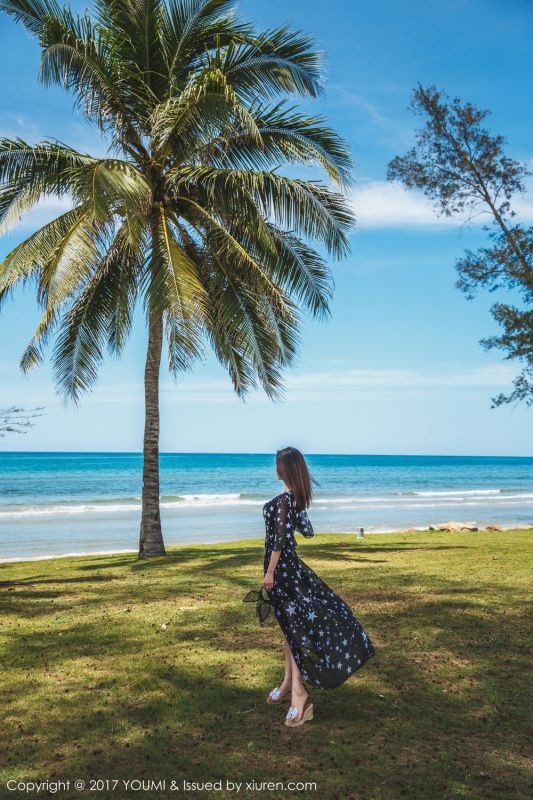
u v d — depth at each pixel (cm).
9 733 413
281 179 1230
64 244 1138
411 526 2759
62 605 802
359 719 436
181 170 1262
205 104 1184
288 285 1384
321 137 1296
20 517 3203
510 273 1822
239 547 1536
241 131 1278
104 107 1258
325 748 393
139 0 1259
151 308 1152
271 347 1374
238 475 8412
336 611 433
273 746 396
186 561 1205
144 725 425
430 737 408
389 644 602
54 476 7794
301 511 448
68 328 1409
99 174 1052
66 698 471
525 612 724
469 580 920
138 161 1331
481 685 497
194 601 805
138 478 7525
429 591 841
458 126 1873
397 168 1958
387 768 368
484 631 645
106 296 1416
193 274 1192
